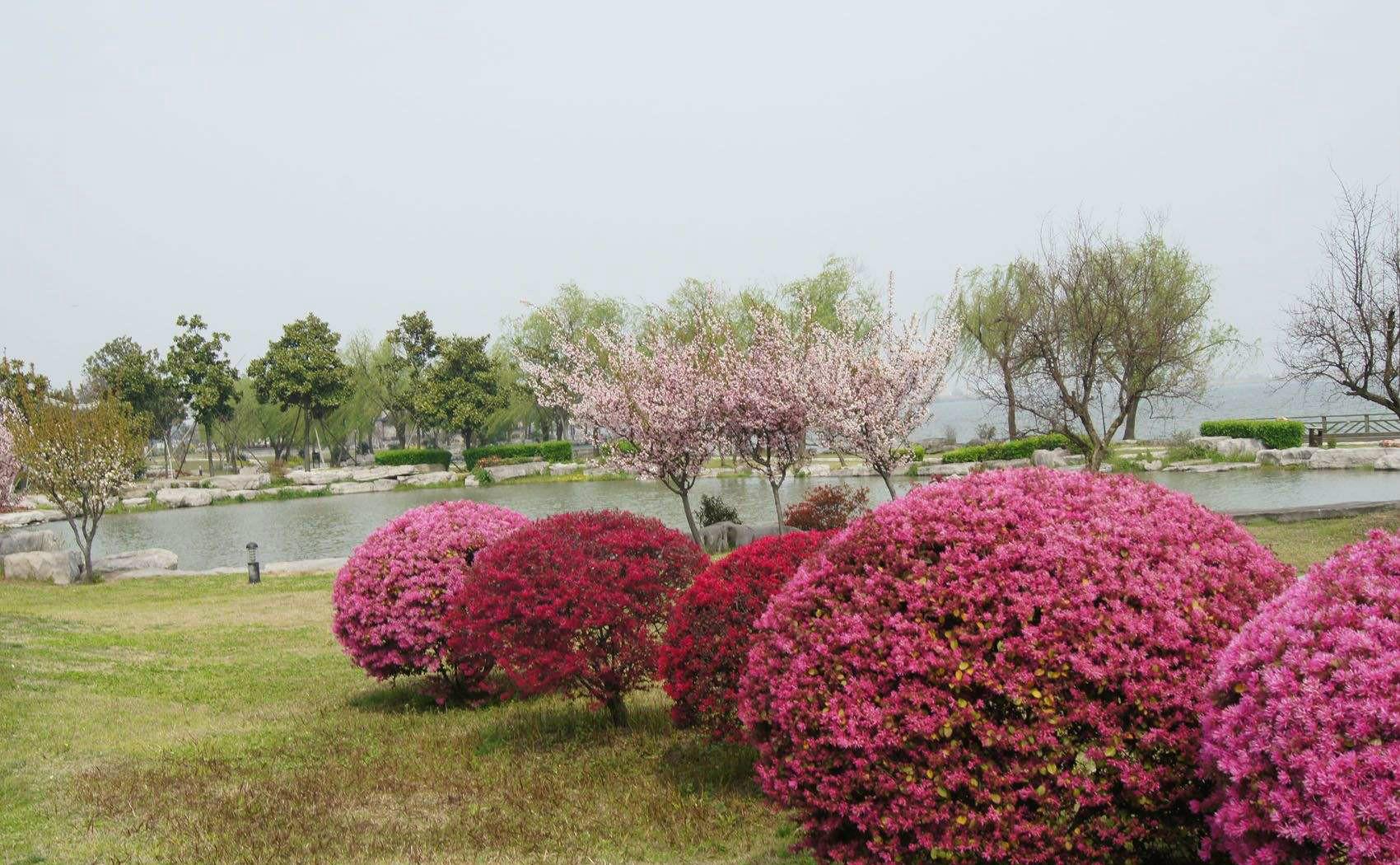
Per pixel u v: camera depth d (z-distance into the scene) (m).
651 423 15.52
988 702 3.98
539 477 43.00
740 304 40.38
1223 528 4.47
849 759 4.14
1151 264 28.27
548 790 6.21
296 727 8.08
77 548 26.61
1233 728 3.28
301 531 29.02
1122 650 3.88
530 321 51.03
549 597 7.05
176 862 5.19
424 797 6.23
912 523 4.51
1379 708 2.90
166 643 12.11
